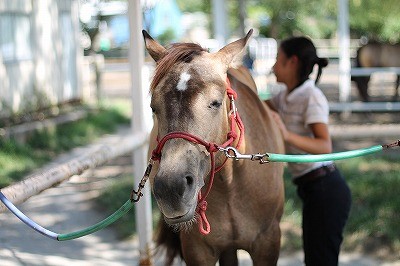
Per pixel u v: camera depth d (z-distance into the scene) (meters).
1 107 10.47
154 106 2.61
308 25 22.16
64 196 7.73
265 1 20.27
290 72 3.97
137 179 4.77
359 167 7.84
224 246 3.37
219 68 2.71
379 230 5.67
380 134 5.71
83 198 7.58
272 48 16.97
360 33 19.97
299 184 4.01
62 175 3.58
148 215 4.79
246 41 2.85
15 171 8.45
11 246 5.78
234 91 3.00
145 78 4.80
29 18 11.98
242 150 3.04
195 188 2.49
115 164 9.82
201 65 2.64
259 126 3.39
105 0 19.05
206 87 2.59
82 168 3.81
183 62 2.65
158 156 2.60
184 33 28.89
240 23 15.05
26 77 11.73
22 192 3.17
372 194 6.48
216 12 12.02
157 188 2.41
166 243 3.95
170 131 2.52
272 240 3.51
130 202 2.85
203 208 2.74
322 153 3.80
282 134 3.77
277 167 3.47
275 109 4.15
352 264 5.24
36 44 12.23
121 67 21.34
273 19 20.55
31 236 6.16
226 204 3.21
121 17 26.50
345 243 5.55
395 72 12.24
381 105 12.06
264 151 3.36
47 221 6.68
